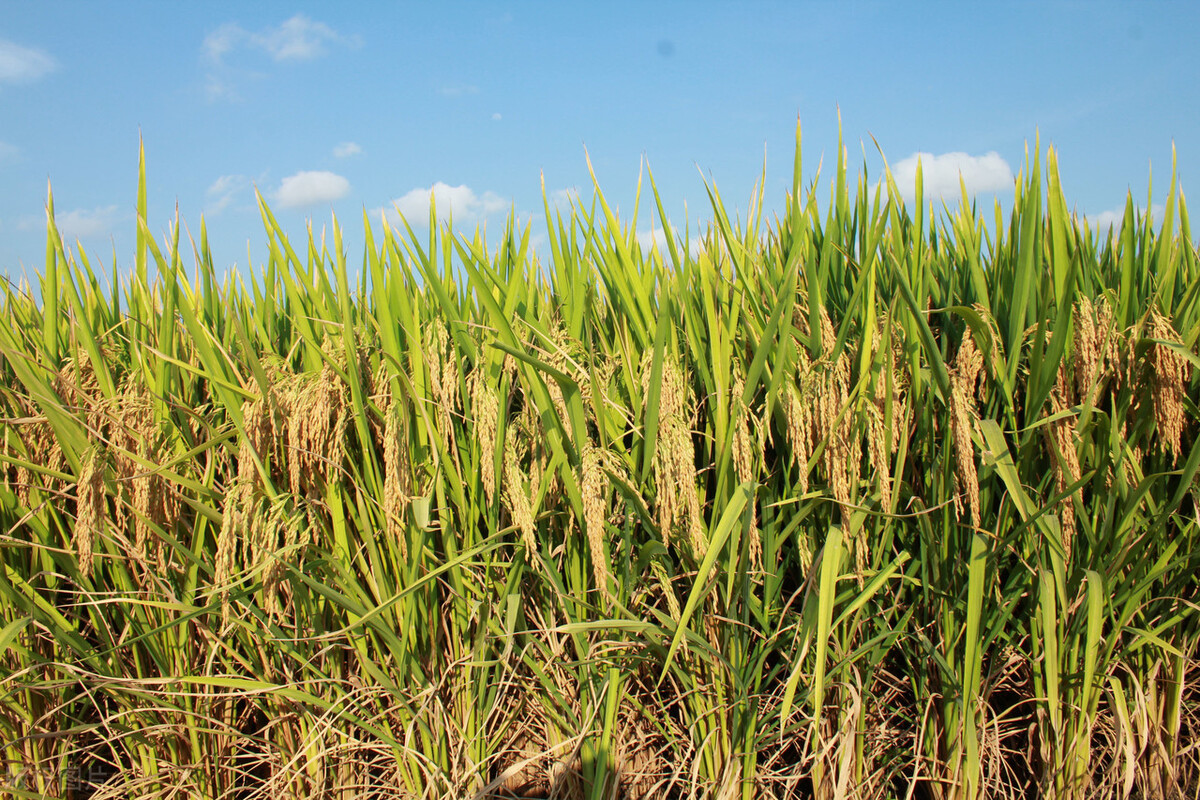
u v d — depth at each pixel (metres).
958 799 2.45
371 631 2.38
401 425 2.08
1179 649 2.59
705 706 2.44
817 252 2.74
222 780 2.61
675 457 2.01
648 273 2.57
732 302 2.27
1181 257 2.77
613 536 2.42
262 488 2.23
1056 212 2.24
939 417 2.43
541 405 2.03
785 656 2.34
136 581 2.46
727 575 2.28
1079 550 2.46
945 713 2.44
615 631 2.40
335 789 2.53
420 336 2.38
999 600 2.41
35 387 2.02
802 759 2.42
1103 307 2.33
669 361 2.26
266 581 2.06
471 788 2.43
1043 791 2.49
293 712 2.46
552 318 2.76
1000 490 2.42
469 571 2.35
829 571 1.91
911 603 2.53
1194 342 2.26
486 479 2.09
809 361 2.35
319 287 2.66
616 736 2.50
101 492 2.12
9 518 2.44
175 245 2.35
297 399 2.09
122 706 2.49
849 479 2.24
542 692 2.56
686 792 2.56
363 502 2.22
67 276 2.24
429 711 2.44
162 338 2.29
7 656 2.52
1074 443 2.27
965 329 2.41
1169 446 2.42
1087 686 2.21
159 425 2.26
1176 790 2.59
